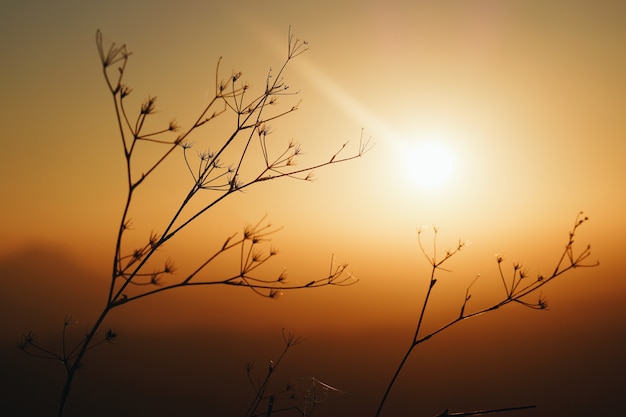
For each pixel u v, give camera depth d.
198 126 2.18
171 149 2.10
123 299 2.02
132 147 2.02
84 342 2.17
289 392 2.70
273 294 2.10
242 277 2.08
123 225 2.03
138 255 2.04
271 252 2.10
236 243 2.09
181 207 2.28
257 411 2.73
